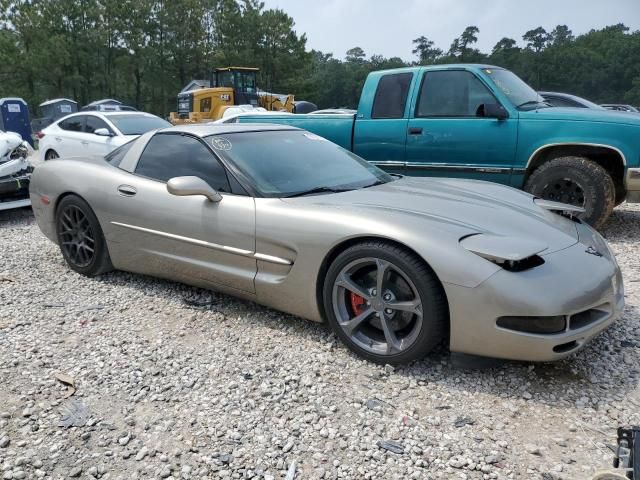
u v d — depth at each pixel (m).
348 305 3.07
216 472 2.13
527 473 2.10
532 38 114.25
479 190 3.67
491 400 2.61
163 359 3.06
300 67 60.25
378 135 6.53
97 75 55.00
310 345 3.21
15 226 6.85
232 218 3.40
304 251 3.10
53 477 2.11
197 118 21.81
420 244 2.69
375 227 2.86
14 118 17.05
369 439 2.32
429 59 109.12
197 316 3.66
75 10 53.69
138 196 3.93
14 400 2.65
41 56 49.59
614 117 5.38
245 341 3.28
